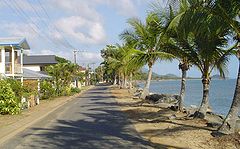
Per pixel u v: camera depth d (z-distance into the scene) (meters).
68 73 46.91
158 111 20.64
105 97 38.69
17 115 21.14
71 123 17.02
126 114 20.34
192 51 16.33
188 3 12.66
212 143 11.19
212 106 30.14
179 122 15.66
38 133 14.16
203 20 11.86
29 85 32.09
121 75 64.31
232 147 10.66
